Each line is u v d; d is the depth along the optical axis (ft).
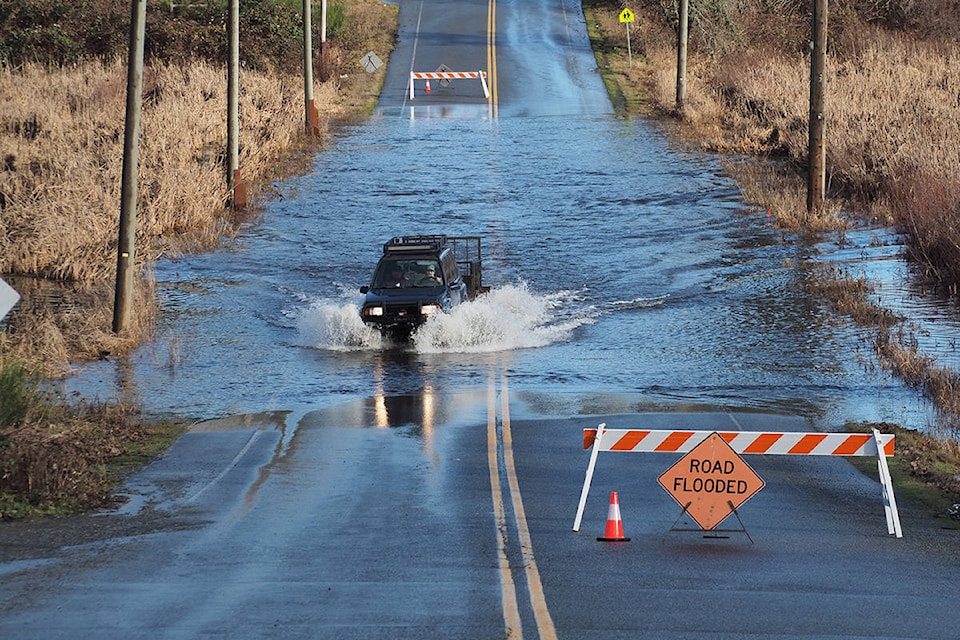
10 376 159.94
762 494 137.69
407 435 164.45
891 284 267.18
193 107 445.78
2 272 292.61
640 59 647.56
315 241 334.85
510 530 120.06
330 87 579.48
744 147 452.76
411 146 478.59
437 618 91.61
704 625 90.33
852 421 169.78
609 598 97.40
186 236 333.21
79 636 87.51
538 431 166.20
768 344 222.28
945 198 286.87
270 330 242.78
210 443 161.58
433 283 236.63
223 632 88.28
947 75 472.03
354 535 118.11
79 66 513.86
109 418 172.35
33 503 130.82
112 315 238.07
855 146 381.40
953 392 179.52
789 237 324.80
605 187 402.52
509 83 605.31
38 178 340.80
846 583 102.94
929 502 134.31
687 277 285.84
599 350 221.25
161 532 120.16
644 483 140.87
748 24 652.07
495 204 380.78
